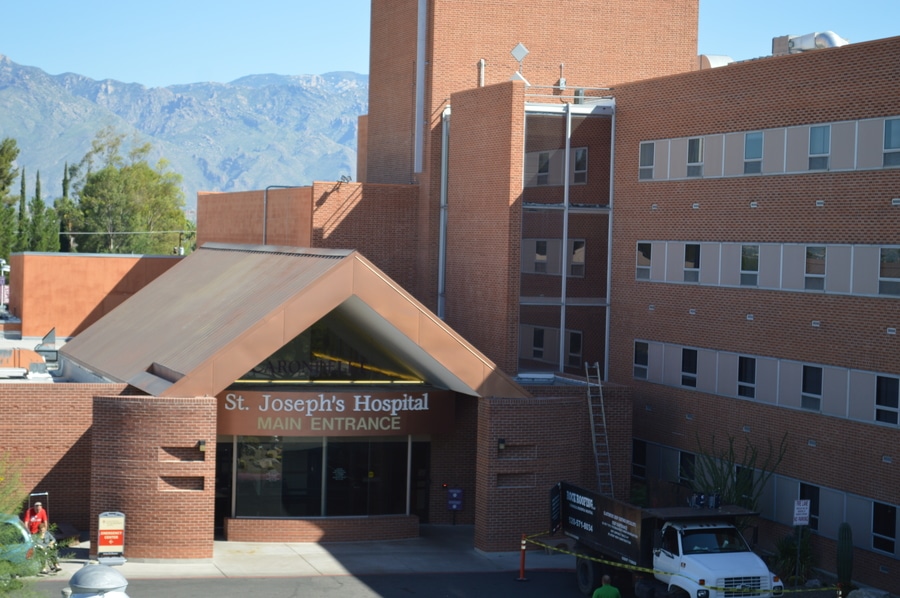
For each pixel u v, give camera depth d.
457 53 51.06
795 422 36.84
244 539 36.53
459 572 33.72
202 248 56.44
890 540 33.12
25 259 73.69
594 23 52.69
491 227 45.28
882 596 31.83
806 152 36.44
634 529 29.73
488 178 45.47
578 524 32.28
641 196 44.09
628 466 40.47
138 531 33.34
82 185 149.62
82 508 36.75
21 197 130.12
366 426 36.91
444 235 49.78
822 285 35.84
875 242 33.84
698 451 41.19
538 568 34.41
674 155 42.38
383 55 56.09
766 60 38.09
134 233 135.38
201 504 33.59
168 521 33.38
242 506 37.03
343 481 37.62
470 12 51.22
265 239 58.84
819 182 35.91
